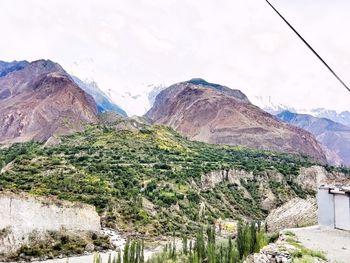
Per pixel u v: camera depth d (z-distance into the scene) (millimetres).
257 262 20547
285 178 198500
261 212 168375
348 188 30797
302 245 22641
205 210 143250
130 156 190875
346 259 19578
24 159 165750
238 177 191500
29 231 89562
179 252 71938
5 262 80312
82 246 96000
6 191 91000
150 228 115562
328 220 31391
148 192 142375
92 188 131000
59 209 99500
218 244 50219
